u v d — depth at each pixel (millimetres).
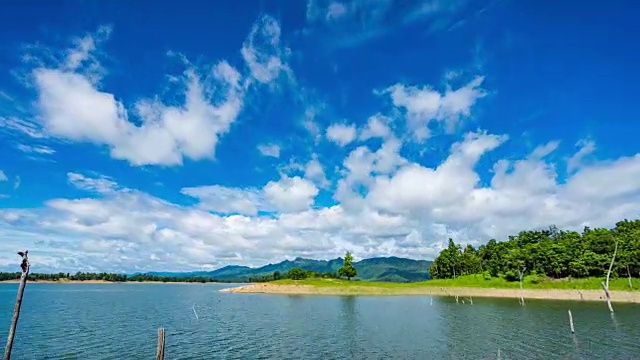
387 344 61219
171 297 184375
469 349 56719
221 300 158625
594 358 50031
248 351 57094
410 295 170750
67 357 53094
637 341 60031
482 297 151375
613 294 134125
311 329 77375
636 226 184750
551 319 86062
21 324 85812
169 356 54094
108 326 83188
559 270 162875
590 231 186625
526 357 51344
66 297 183125
